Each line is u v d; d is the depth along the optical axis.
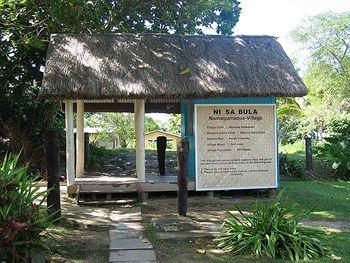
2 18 10.77
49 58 9.15
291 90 9.18
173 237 6.24
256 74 9.47
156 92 8.70
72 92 8.39
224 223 6.33
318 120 23.08
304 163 14.12
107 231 6.68
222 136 9.48
